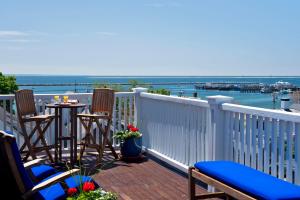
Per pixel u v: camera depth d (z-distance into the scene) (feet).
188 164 17.06
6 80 51.26
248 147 13.26
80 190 10.13
